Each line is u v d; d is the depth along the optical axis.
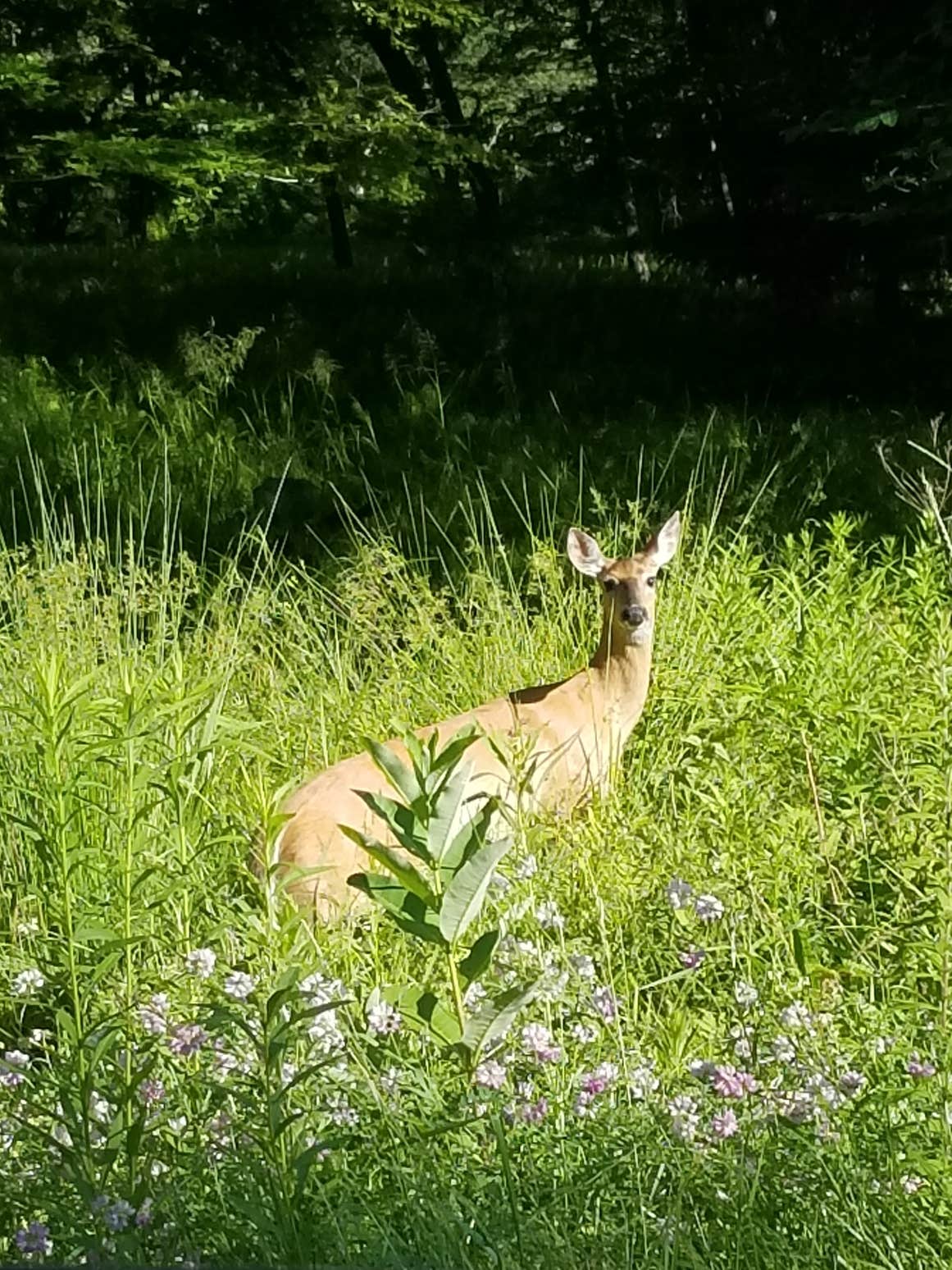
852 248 16.55
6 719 6.30
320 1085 3.90
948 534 7.75
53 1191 3.46
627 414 14.77
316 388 14.19
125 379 14.23
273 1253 3.20
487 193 21.64
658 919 5.02
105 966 4.11
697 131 17.50
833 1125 3.73
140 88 16.97
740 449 12.39
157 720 6.02
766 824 5.46
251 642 7.90
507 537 10.67
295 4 16.73
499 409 14.76
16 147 15.77
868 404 15.68
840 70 15.29
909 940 4.73
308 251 24.38
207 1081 3.72
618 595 7.09
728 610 7.62
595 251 26.47
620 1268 3.28
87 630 7.30
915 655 7.00
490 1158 3.66
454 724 6.75
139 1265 3.12
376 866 5.74
